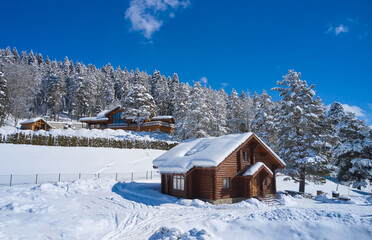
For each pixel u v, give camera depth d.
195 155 21.19
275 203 20.89
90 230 12.20
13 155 29.45
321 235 9.76
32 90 79.31
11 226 11.34
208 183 19.98
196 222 13.09
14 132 34.19
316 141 28.28
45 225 12.01
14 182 24.00
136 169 34.59
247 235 11.03
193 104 47.16
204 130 46.88
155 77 109.50
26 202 16.28
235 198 21.00
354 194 34.41
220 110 55.12
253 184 22.33
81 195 20.58
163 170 21.70
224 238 11.09
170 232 10.87
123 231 12.40
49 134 36.03
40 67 116.31
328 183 41.19
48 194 19.17
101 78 116.62
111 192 22.27
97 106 90.38
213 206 17.80
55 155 32.41
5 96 53.00
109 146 41.00
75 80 91.06
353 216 10.55
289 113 30.45
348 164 37.75
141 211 16.00
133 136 51.34
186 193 20.09
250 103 59.03
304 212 12.05
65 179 27.02
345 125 38.34
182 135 49.19
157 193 22.36
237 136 22.81
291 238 10.12
